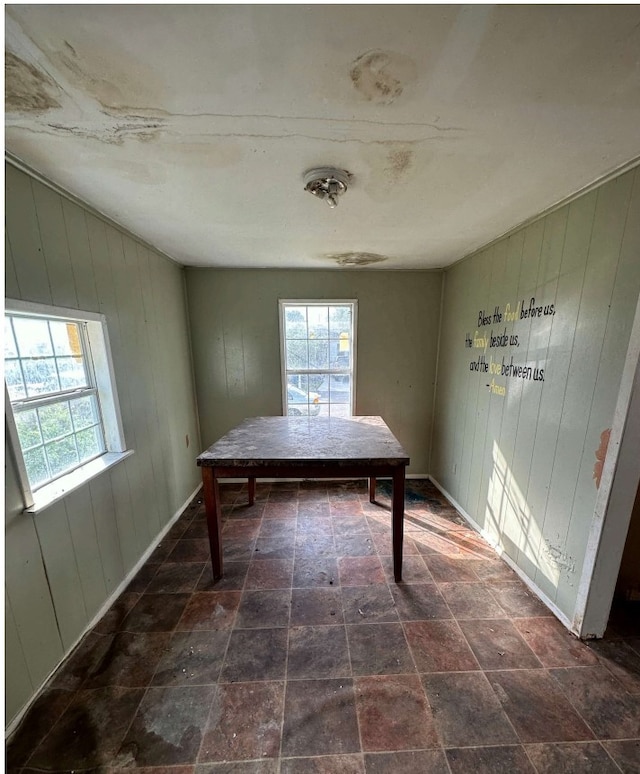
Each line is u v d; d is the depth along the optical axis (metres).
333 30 0.75
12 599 1.30
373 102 0.99
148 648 1.62
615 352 1.44
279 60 0.83
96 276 1.88
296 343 3.54
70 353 1.78
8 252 1.33
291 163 1.34
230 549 2.42
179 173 1.42
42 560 1.44
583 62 0.84
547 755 1.18
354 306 3.40
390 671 1.49
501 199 1.70
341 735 1.25
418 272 3.36
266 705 1.36
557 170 1.40
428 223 2.04
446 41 0.78
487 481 2.49
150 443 2.46
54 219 1.56
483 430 2.55
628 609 1.82
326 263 3.10
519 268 2.10
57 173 1.43
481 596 1.94
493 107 1.01
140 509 2.29
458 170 1.40
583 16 0.71
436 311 3.44
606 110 1.02
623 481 1.45
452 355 3.13
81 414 1.84
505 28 0.75
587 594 1.58
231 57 0.82
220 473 2.01
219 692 1.41
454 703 1.36
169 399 2.82
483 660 1.54
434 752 1.19
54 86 0.92
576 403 1.66
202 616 1.81
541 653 1.57
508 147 1.23
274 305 3.38
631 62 0.83
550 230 1.83
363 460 1.92
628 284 1.38
